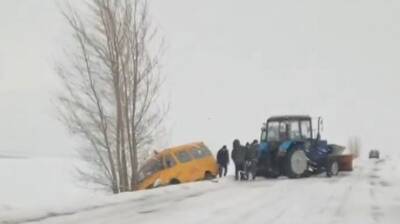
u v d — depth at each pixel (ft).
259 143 79.46
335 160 80.53
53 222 39.93
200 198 54.19
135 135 80.43
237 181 73.92
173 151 78.59
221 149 83.35
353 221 38.52
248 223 37.99
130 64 80.48
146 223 38.68
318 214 42.14
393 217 40.32
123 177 78.48
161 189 62.90
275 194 56.90
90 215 43.45
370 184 67.15
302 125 80.28
